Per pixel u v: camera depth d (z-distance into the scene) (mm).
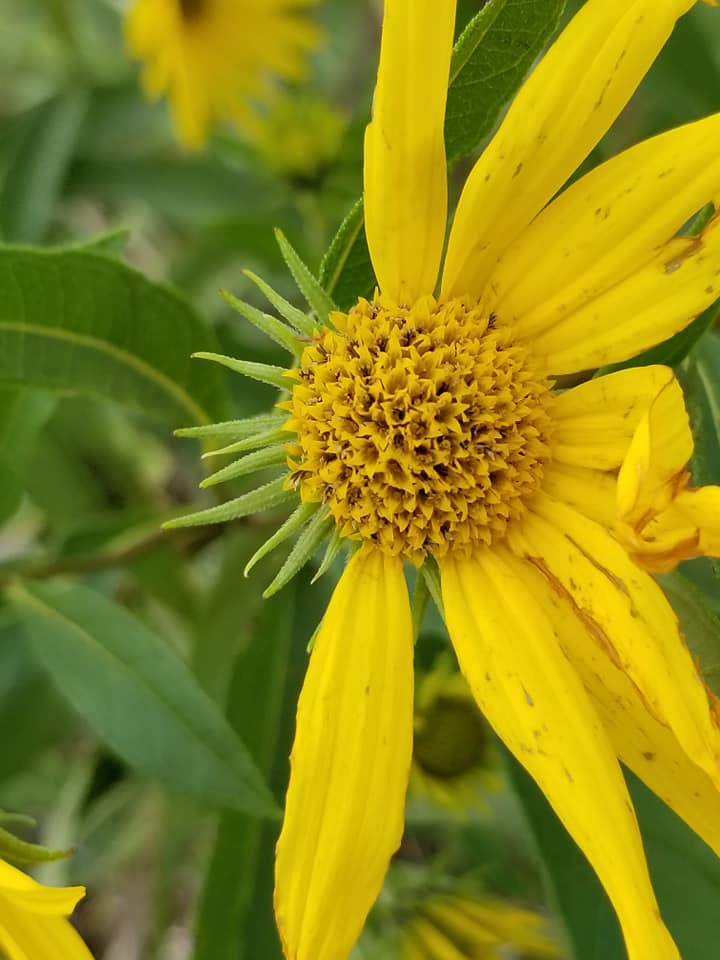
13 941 73
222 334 146
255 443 75
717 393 86
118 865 172
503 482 75
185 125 145
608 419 75
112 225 201
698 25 138
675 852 96
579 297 74
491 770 114
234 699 112
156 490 178
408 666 73
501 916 113
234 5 146
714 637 70
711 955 93
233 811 109
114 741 101
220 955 108
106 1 185
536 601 74
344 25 200
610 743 69
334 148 145
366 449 74
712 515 63
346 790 70
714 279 72
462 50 73
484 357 74
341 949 68
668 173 71
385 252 74
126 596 156
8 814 75
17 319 92
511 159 71
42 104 165
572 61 69
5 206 162
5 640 136
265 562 116
